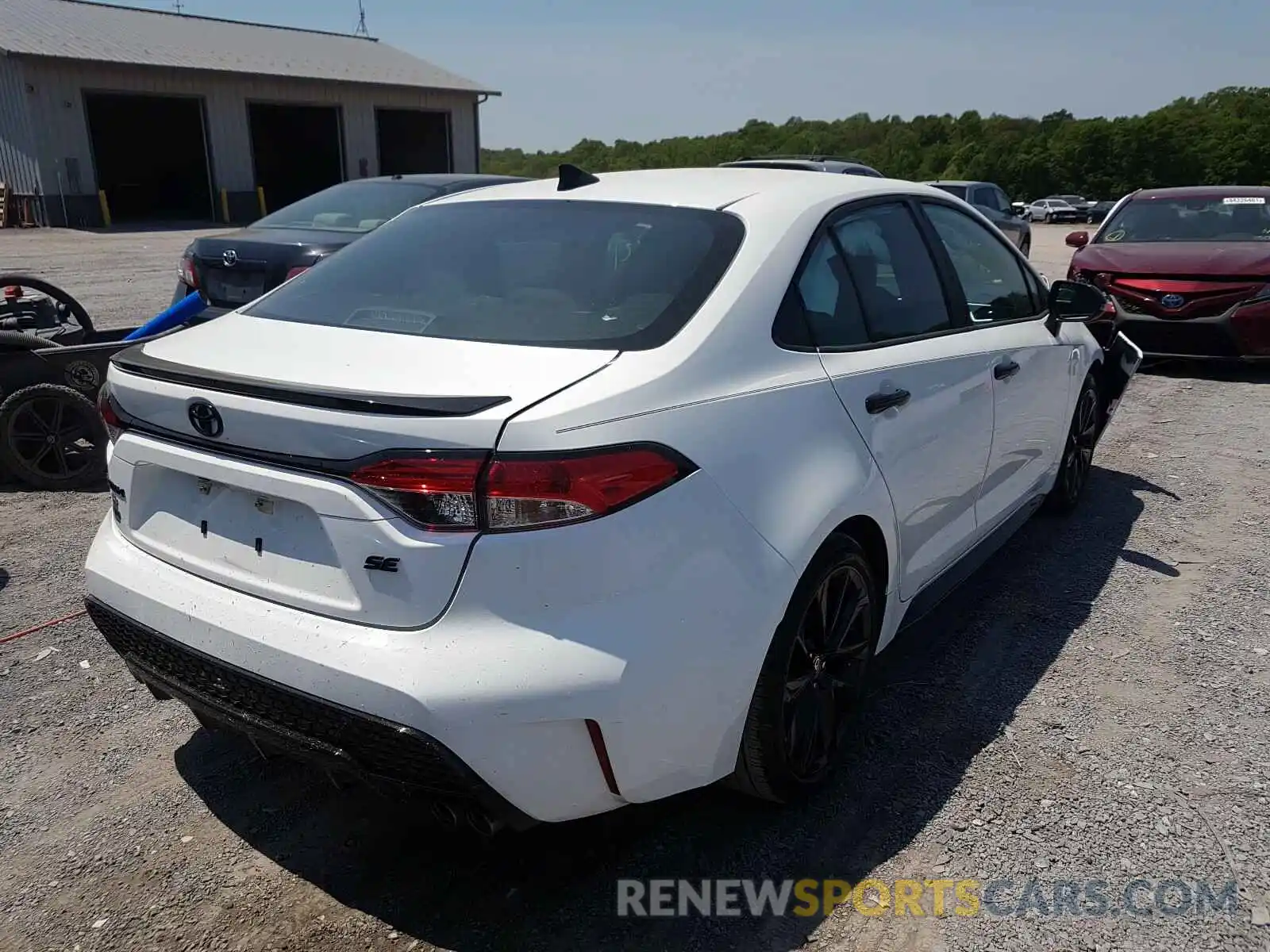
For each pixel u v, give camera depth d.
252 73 29.50
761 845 2.71
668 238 2.84
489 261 2.93
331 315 2.82
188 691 2.47
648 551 2.19
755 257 2.77
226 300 7.10
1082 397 5.00
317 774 3.05
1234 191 9.97
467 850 2.70
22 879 2.58
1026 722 3.30
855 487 2.75
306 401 2.19
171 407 2.43
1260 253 8.52
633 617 2.17
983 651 3.79
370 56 36.19
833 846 2.70
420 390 2.20
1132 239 9.65
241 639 2.28
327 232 7.41
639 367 2.35
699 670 2.30
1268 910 2.46
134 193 33.34
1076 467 5.16
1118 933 2.38
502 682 2.06
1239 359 8.30
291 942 2.38
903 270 3.41
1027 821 2.79
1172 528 5.07
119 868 2.63
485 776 2.11
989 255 4.12
